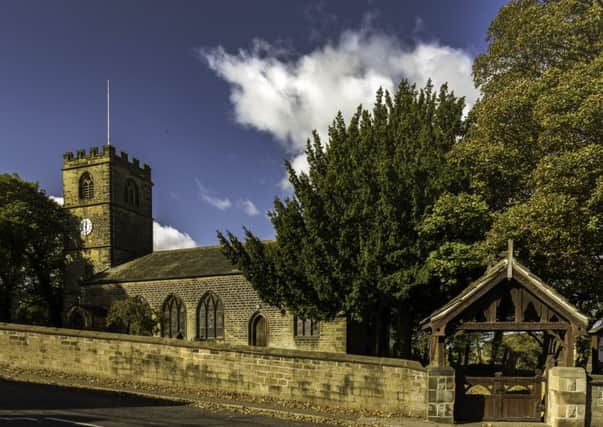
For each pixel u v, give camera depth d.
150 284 38.84
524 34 19.38
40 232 45.78
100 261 45.81
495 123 17.92
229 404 14.59
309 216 19.39
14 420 11.59
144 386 16.75
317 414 13.59
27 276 48.19
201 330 36.62
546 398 12.43
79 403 14.11
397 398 13.60
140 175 51.28
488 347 31.47
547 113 15.74
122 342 17.64
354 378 14.30
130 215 49.09
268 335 34.03
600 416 12.08
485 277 12.09
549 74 16.88
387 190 18.16
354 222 18.97
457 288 19.33
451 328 12.43
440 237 18.83
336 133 22.89
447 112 22.53
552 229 14.91
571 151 15.34
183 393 16.06
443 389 12.35
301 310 21.08
